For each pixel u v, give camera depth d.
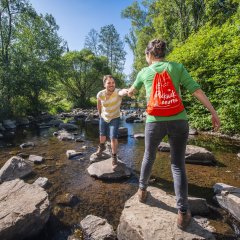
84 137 9.26
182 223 2.69
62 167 5.51
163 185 4.50
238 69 7.85
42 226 3.11
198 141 7.99
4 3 18.33
